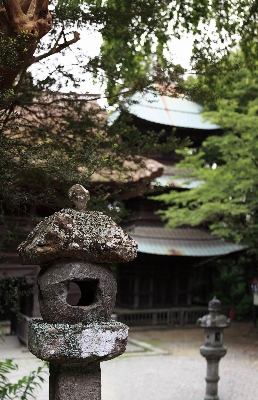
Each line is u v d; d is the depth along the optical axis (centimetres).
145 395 1035
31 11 541
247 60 877
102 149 677
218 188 1584
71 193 336
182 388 1101
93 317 320
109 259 322
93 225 320
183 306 2281
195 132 2420
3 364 557
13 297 621
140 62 832
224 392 1000
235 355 1456
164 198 1855
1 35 491
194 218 1738
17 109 766
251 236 1825
